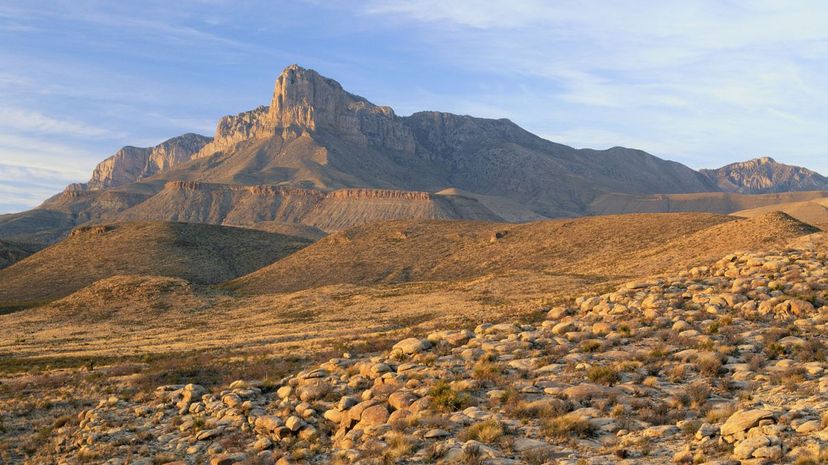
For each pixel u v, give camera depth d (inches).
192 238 7755.9
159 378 1368.1
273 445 764.6
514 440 620.4
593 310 1316.4
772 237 3058.6
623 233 4709.6
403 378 915.4
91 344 2635.3
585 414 673.0
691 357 855.7
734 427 545.3
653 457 544.7
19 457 919.0
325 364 1136.2
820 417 555.8
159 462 774.5
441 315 2311.8
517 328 1243.2
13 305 4655.5
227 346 2052.2
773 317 1083.3
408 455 620.1
